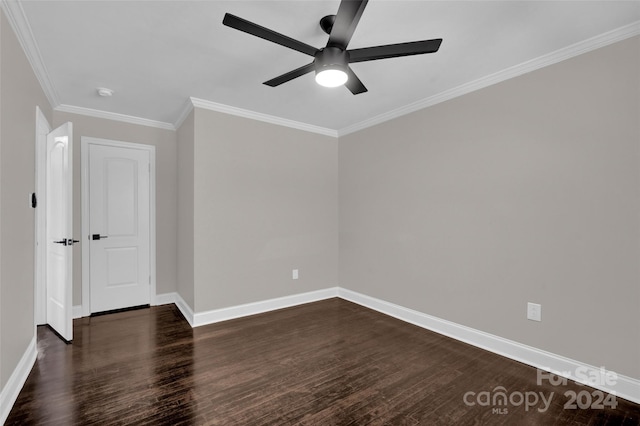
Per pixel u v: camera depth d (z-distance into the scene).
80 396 1.96
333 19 1.85
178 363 2.41
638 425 1.75
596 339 2.10
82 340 2.80
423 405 1.92
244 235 3.51
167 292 3.95
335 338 2.90
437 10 1.79
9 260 1.84
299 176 3.94
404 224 3.39
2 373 1.73
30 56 2.20
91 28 1.95
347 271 4.15
